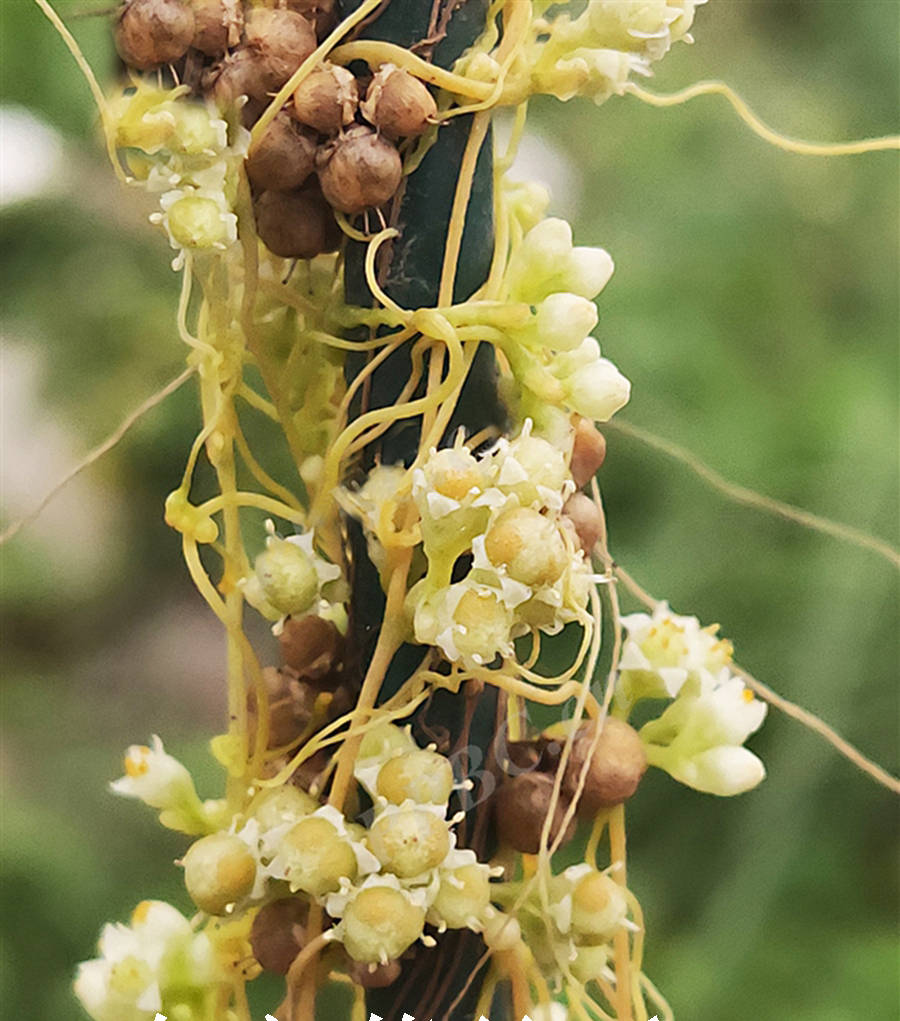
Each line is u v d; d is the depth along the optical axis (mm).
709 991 271
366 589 140
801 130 343
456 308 136
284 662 142
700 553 302
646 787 297
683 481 308
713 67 353
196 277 140
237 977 142
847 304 338
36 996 305
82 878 317
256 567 139
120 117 134
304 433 142
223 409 141
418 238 137
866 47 346
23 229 338
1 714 353
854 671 284
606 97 139
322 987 142
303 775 141
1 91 317
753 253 337
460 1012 141
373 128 135
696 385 319
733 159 345
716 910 278
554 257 136
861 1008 273
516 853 143
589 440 142
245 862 136
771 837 284
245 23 135
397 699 138
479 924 135
